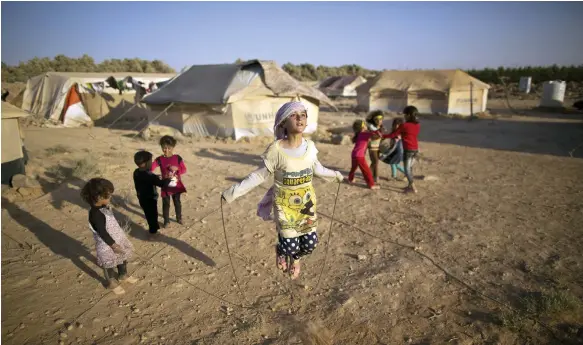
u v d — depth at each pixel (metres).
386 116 26.91
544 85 29.33
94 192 4.04
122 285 4.46
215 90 15.34
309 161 3.24
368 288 4.40
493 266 4.91
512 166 10.87
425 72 29.58
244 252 5.32
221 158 11.61
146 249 5.36
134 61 56.19
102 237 4.08
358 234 5.95
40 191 7.54
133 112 22.27
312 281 4.61
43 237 5.64
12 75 42.56
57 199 7.15
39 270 4.72
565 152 13.22
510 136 17.27
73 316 3.88
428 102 28.16
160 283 4.53
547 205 7.29
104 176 8.70
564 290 4.33
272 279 4.65
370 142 8.64
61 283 4.46
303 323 3.82
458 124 22.36
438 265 4.93
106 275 4.37
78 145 12.95
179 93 16.19
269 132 15.74
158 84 21.00
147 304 4.13
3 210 6.54
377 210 7.00
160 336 3.63
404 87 28.83
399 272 4.74
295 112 3.08
